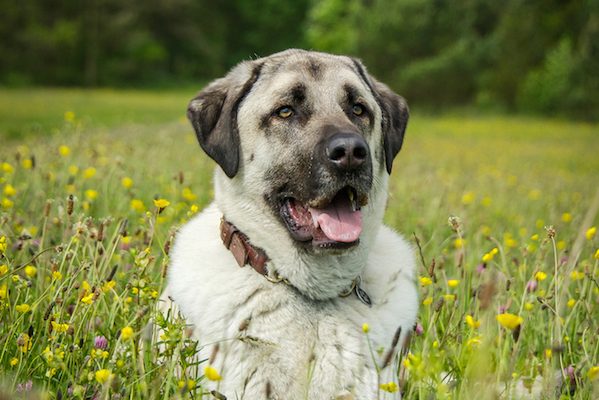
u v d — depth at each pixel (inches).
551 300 164.4
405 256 177.2
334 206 163.8
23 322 156.6
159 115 1158.3
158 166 364.2
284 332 153.5
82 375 127.7
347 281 159.5
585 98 1622.8
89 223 187.5
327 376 148.3
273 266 158.2
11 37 2495.1
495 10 1939.0
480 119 1619.1
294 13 3494.1
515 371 152.8
